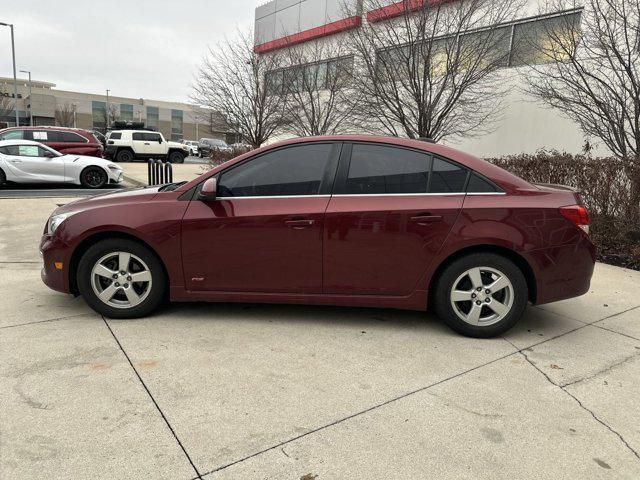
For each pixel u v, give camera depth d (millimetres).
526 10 10250
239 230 3809
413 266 3760
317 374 3176
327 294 3865
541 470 2311
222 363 3283
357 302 3859
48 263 4027
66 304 4379
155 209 3877
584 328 4129
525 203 3705
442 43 9875
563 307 4688
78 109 77875
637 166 6301
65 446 2377
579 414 2793
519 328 4102
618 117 7617
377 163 3859
